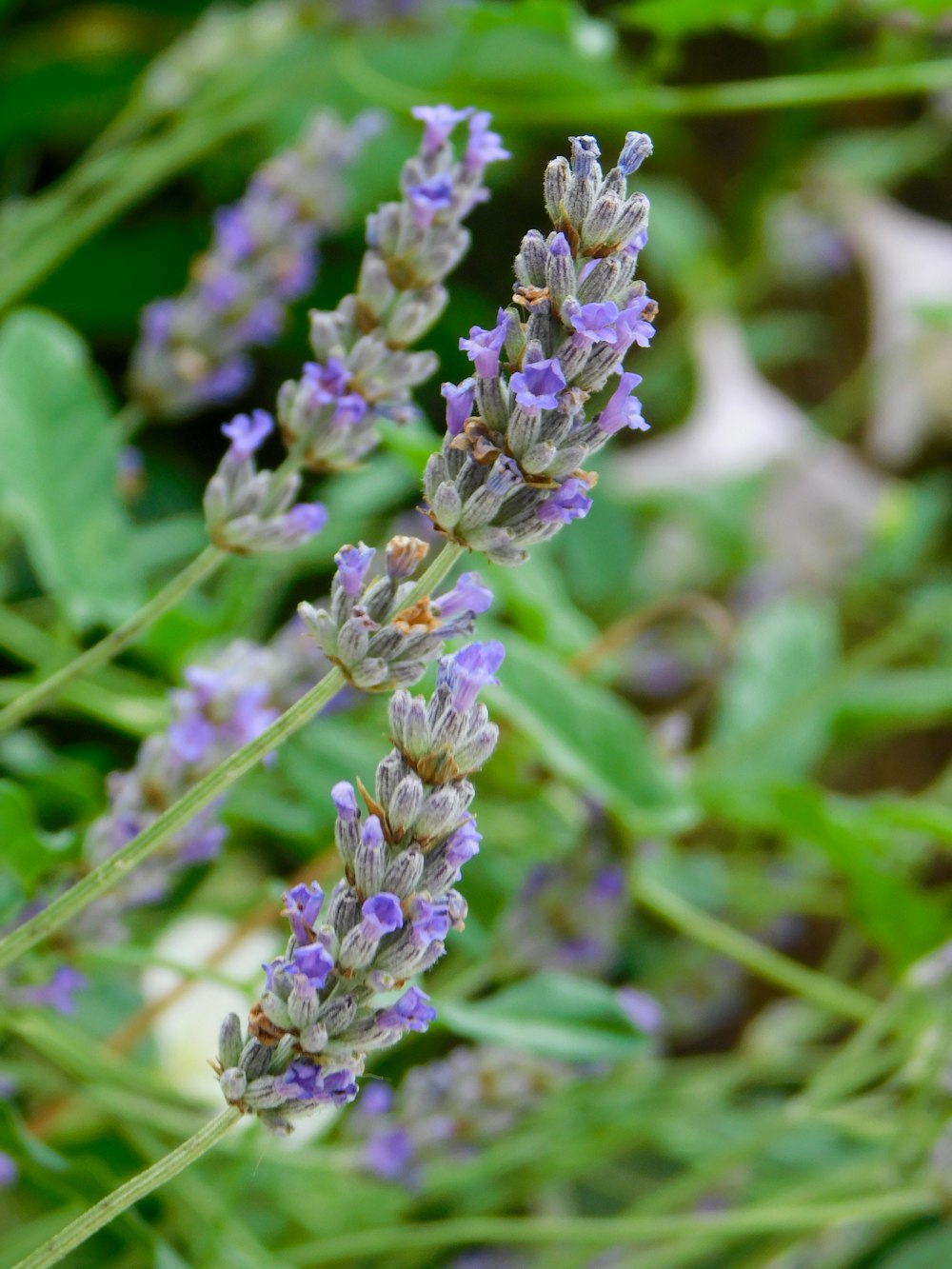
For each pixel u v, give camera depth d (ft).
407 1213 1.77
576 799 1.70
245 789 1.58
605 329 0.91
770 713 1.99
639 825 1.42
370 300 1.11
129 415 1.51
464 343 0.93
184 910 1.77
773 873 2.11
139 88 2.24
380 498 1.91
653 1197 1.71
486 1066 1.43
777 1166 1.89
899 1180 1.45
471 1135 1.43
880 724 2.17
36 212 1.72
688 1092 1.74
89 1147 1.42
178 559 2.12
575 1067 1.45
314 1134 1.49
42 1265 0.94
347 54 1.89
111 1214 0.94
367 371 1.11
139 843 0.96
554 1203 1.90
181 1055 1.55
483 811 1.76
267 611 1.88
